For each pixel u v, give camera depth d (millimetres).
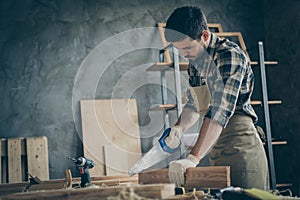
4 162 5363
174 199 1810
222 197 1865
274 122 6336
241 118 2820
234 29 6426
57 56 5789
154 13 6137
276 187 5824
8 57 5668
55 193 1812
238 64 2658
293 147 6070
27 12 5785
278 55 6312
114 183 4035
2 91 5605
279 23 6301
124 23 6027
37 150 5438
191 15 2713
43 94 5695
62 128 5684
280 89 6270
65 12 5887
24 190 3121
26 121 5617
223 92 2605
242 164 2771
